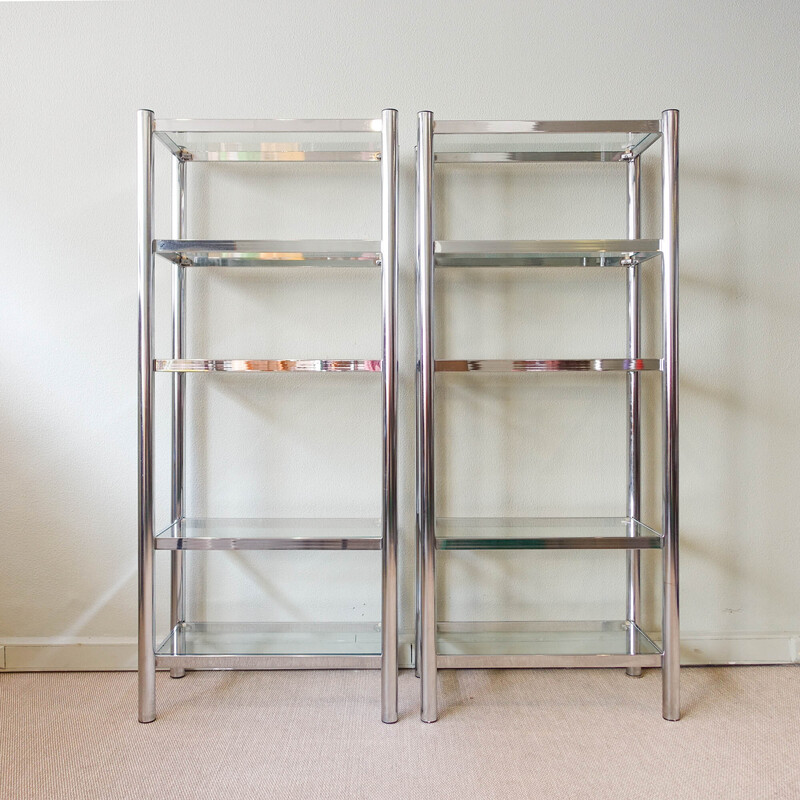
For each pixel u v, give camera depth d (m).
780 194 1.66
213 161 1.62
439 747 1.29
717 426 1.67
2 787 1.17
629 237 1.61
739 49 1.64
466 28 1.63
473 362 1.39
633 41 1.64
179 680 1.58
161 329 1.63
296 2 1.62
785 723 1.38
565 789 1.16
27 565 1.65
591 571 1.67
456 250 1.39
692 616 1.67
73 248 1.63
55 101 1.62
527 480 1.67
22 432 1.64
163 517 1.66
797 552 1.67
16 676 1.62
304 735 1.34
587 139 1.48
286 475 1.66
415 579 1.64
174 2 1.62
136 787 1.17
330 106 1.63
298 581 1.67
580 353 1.66
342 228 1.64
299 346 1.65
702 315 1.66
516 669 1.64
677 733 1.34
